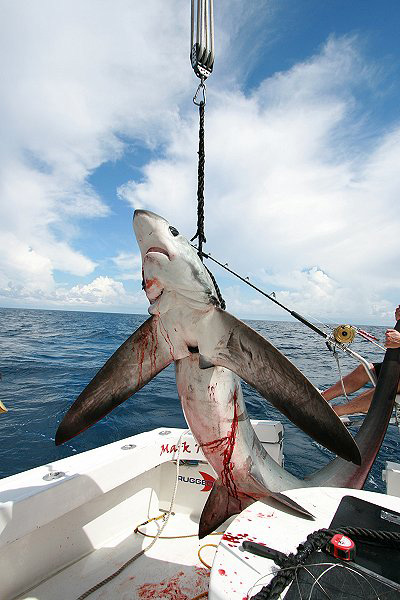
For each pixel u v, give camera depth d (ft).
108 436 22.18
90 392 8.70
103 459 8.55
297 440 21.93
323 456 19.42
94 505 8.70
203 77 9.56
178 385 8.58
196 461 10.46
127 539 9.16
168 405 29.40
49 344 80.53
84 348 74.74
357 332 10.45
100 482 8.14
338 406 11.68
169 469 10.68
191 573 8.00
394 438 21.93
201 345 8.04
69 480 7.47
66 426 8.60
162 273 7.71
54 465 8.14
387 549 4.19
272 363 7.56
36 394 32.30
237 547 4.34
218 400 8.14
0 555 6.74
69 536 8.07
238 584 3.71
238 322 7.70
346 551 3.92
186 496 10.50
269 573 3.88
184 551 8.78
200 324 7.99
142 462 9.39
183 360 8.44
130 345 8.61
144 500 10.12
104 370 8.64
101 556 8.43
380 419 9.43
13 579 6.95
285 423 25.32
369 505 5.27
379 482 16.42
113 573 7.83
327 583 3.62
